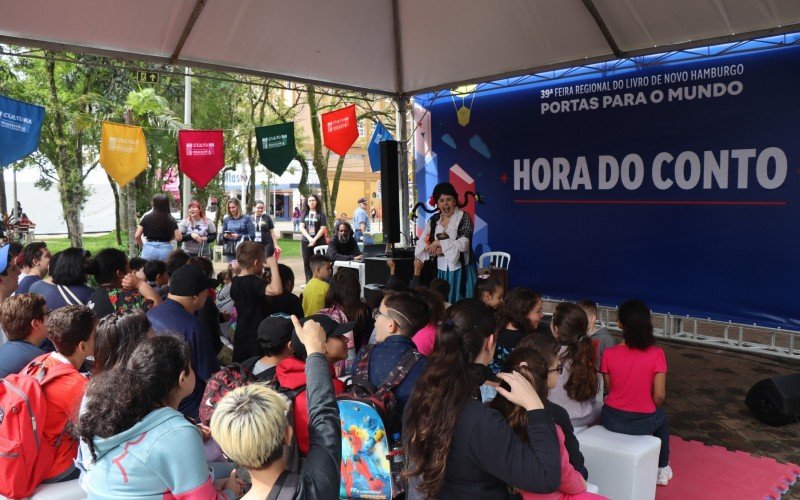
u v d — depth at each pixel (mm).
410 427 2133
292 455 2125
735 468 4363
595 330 4758
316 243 11562
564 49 7246
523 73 8031
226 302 5898
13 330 3236
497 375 2229
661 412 3836
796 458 4582
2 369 3117
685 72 7582
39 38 6078
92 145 17422
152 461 1831
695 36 6445
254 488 1766
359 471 2576
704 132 7484
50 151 16281
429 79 8648
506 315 3887
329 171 34625
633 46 6871
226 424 1684
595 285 8547
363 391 2785
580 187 8586
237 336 4633
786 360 7016
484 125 9500
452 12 6902
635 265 8172
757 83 7070
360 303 4547
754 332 8211
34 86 14000
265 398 1753
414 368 2842
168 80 16422
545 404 2312
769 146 7027
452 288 7137
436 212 8117
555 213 8859
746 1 5652
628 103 8070
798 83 6801
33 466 2779
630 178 8125
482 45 7496
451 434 2037
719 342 7617
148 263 5250
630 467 3512
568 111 8617
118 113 13703
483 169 9570
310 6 6500
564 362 3762
